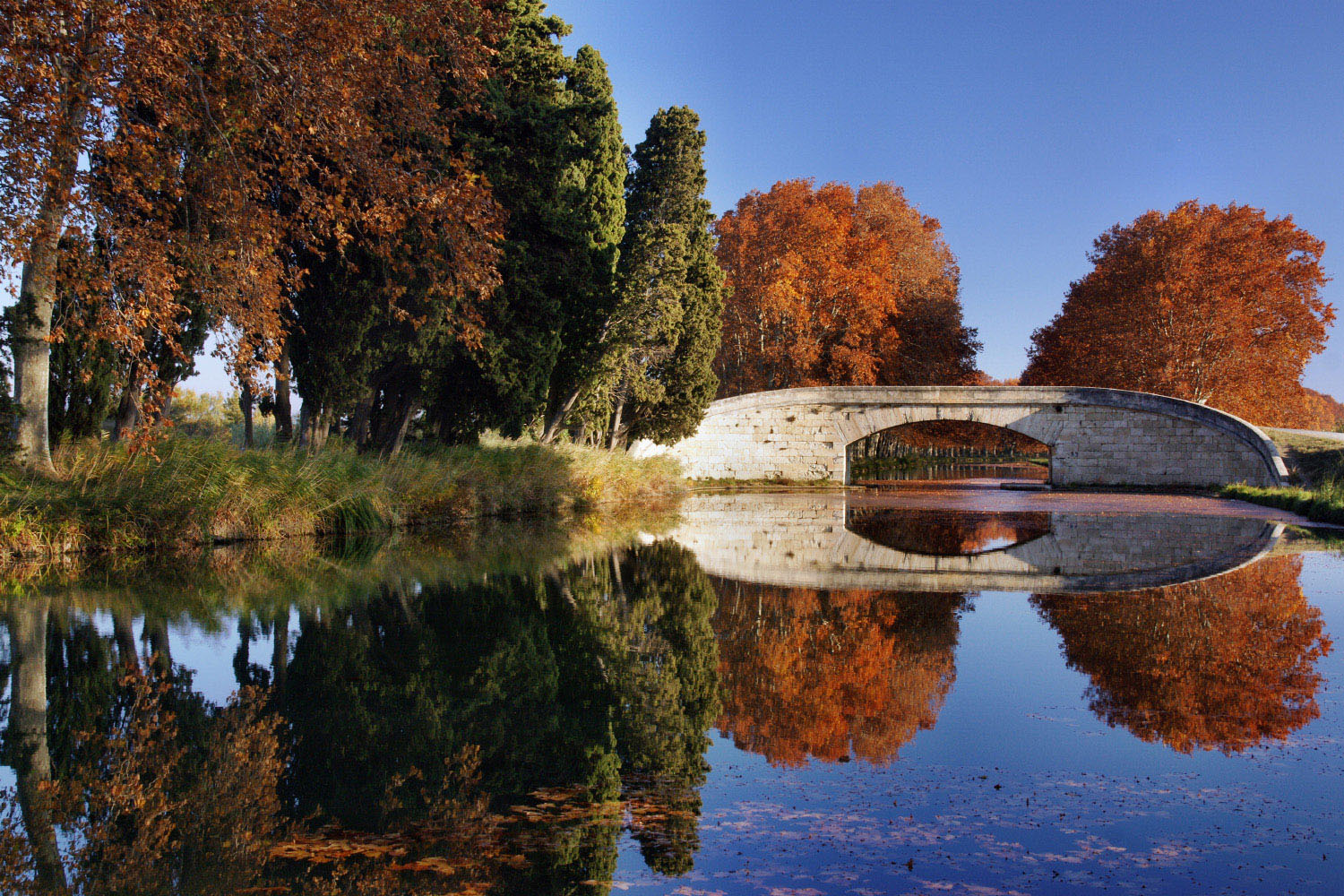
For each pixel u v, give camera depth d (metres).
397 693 5.47
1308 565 11.46
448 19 11.07
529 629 7.46
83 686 5.52
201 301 10.59
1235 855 3.15
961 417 36.00
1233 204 43.62
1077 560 12.49
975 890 2.85
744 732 4.72
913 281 49.75
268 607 8.23
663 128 26.66
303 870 3.06
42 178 8.98
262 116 10.32
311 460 15.04
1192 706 5.08
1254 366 41.44
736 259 45.25
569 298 21.27
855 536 16.27
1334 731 4.61
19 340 12.08
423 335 15.45
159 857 3.16
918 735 4.63
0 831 3.41
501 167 17.33
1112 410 34.91
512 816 3.55
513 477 19.48
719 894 2.80
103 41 8.91
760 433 37.16
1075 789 3.82
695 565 11.74
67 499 11.89
